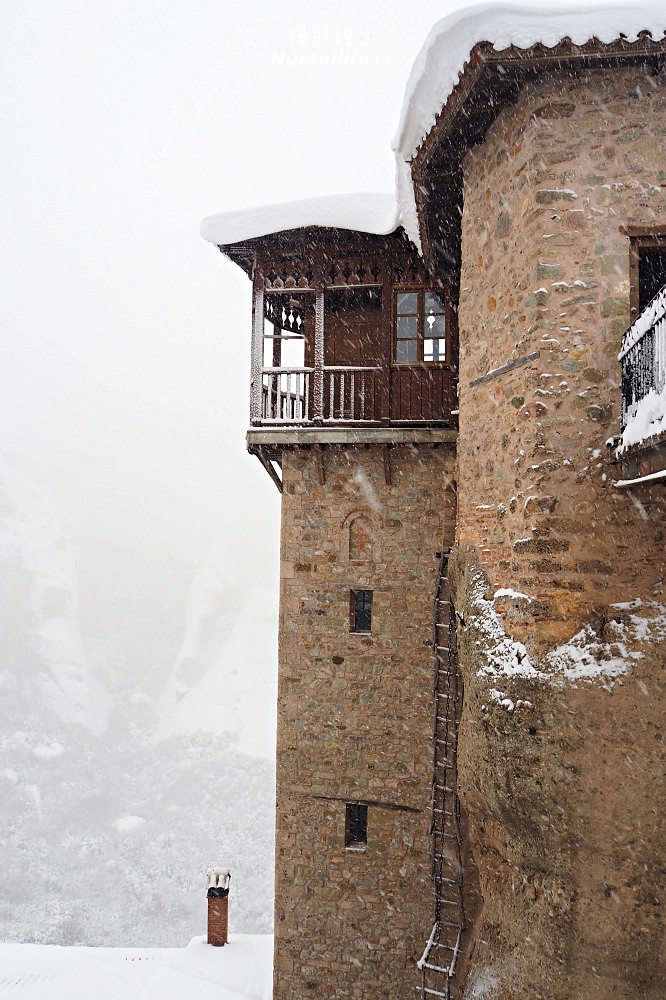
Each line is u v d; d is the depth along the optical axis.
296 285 9.88
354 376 10.06
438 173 7.44
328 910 9.74
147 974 11.52
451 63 5.93
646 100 5.74
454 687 8.88
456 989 7.94
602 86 5.79
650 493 5.52
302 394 10.70
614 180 5.75
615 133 5.77
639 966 5.10
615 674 5.34
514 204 6.18
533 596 5.66
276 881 9.92
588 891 5.23
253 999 10.72
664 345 4.57
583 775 5.28
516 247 6.14
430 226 8.34
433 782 9.01
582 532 5.58
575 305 5.73
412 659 9.71
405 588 9.77
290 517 10.16
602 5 5.36
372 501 9.91
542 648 5.57
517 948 5.64
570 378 5.70
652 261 6.49
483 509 6.66
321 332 9.68
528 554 5.74
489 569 6.51
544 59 5.56
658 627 5.36
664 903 5.09
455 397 9.50
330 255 9.71
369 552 9.91
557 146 5.84
